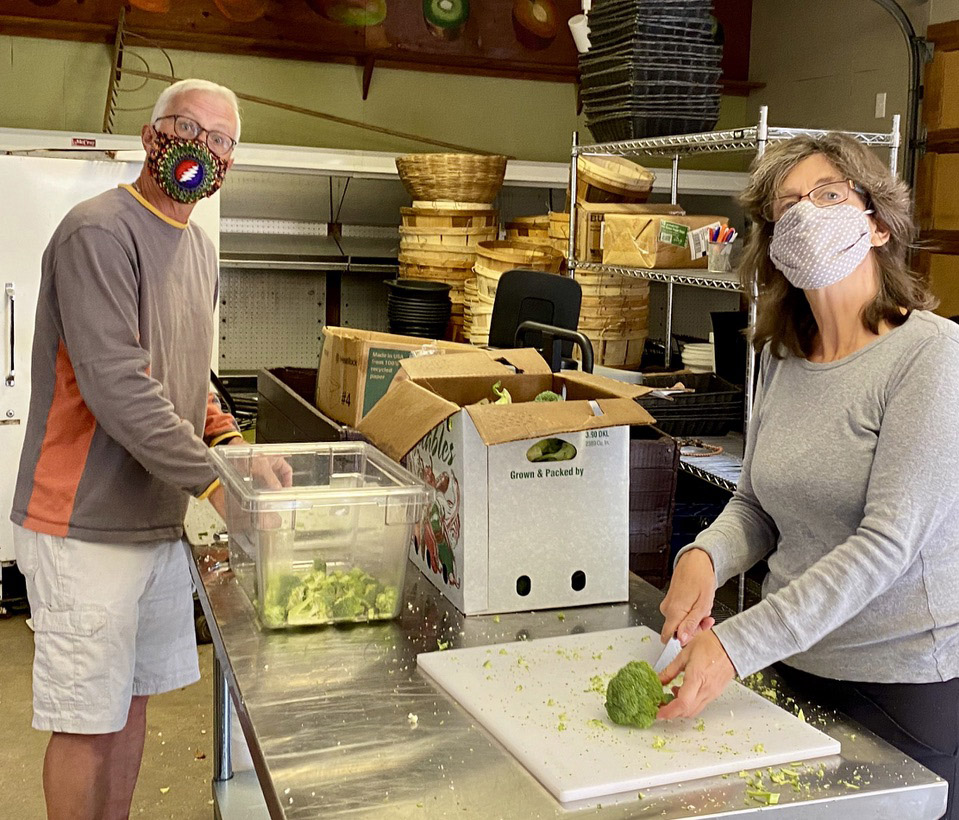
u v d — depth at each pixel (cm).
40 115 570
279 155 566
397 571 176
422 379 199
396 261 609
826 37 611
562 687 149
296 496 169
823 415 161
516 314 389
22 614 405
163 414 213
